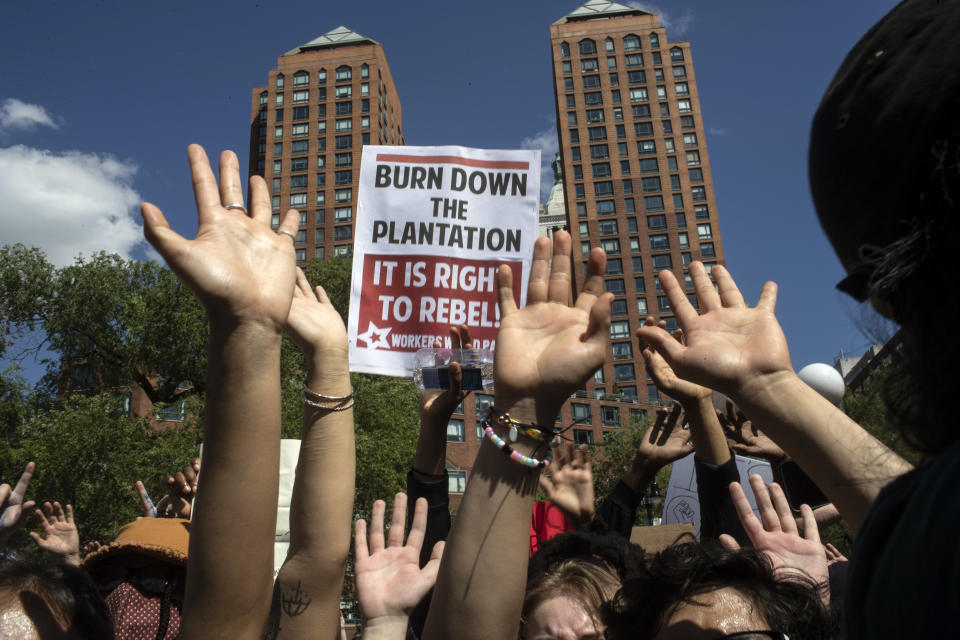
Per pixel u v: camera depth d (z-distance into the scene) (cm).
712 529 234
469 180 393
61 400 2731
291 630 183
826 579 179
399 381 2511
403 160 397
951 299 65
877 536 72
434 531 248
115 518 2044
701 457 241
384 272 384
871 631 67
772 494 195
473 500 148
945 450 66
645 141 8156
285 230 163
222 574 137
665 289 161
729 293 156
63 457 2042
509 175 394
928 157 69
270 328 148
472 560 144
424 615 228
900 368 71
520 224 388
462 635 140
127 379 2820
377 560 191
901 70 73
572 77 8462
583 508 254
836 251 84
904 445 72
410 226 389
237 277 147
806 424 128
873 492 117
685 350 146
